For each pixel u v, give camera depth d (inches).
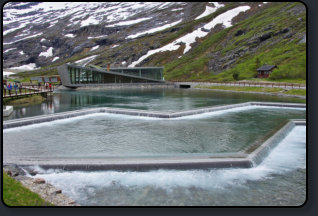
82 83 4060.0
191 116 1711.4
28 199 570.6
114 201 658.2
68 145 1085.8
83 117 1659.7
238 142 1128.2
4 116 1536.7
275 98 2687.0
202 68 6417.3
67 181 760.3
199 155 946.1
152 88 4434.1
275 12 7303.2
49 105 2094.0
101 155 954.1
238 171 834.8
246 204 649.6
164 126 1423.5
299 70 4259.4
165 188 725.9
